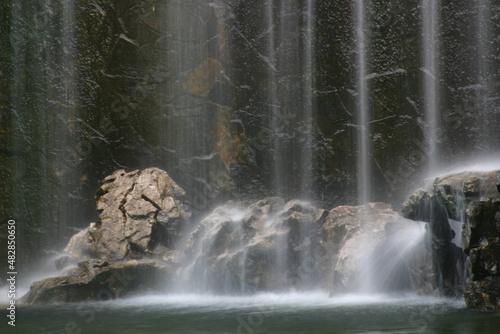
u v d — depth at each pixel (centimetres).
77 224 2059
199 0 2119
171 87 2116
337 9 2089
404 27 2042
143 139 2098
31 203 2042
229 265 1552
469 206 1161
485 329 890
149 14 2098
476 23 1992
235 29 2130
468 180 1204
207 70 2131
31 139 2052
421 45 2036
